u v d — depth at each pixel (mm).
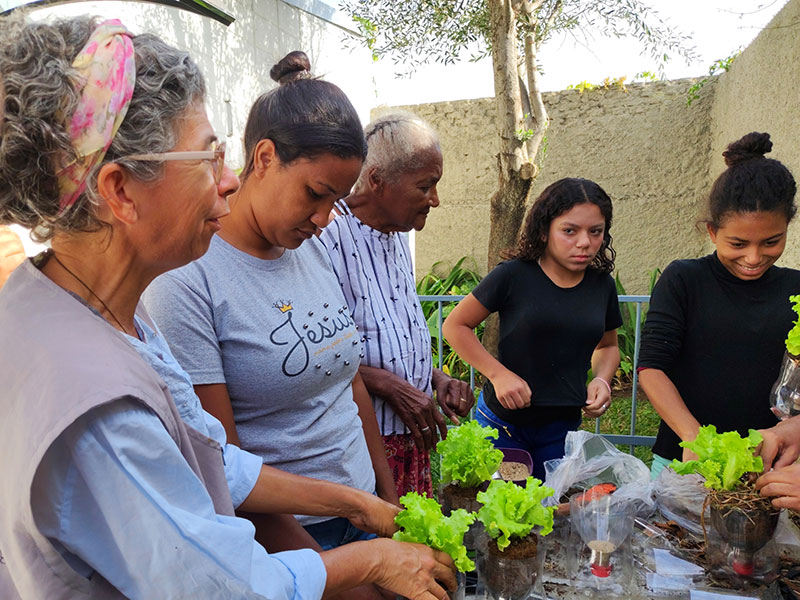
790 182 1741
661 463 2041
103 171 710
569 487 1534
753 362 1878
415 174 1788
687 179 5586
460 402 2115
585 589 1266
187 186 775
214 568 776
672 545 1415
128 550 725
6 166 675
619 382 5297
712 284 1921
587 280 2268
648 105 5605
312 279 1500
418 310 2057
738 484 1278
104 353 733
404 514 1154
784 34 3814
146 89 720
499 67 4188
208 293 1295
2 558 839
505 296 2236
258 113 1313
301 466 1423
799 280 1884
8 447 703
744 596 1229
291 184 1275
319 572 940
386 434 1857
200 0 2730
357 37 5531
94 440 700
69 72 659
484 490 1409
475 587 1324
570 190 2076
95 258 801
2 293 798
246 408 1376
